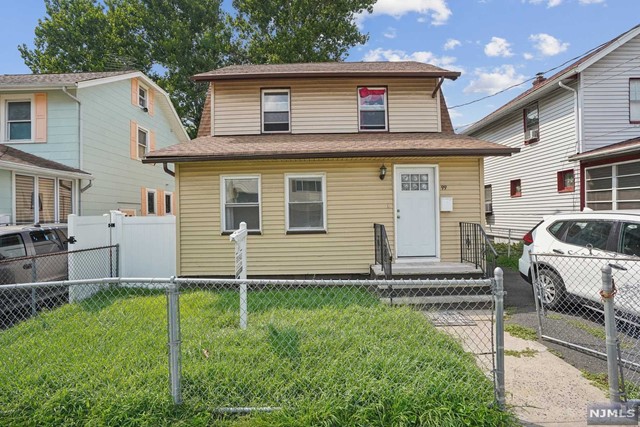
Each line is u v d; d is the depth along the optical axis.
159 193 17.27
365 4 23.00
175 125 18.95
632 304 4.41
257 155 7.86
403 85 9.99
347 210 8.51
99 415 2.75
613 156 10.04
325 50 22.62
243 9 23.61
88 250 6.98
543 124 13.40
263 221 8.50
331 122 9.91
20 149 11.54
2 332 4.53
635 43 11.51
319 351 3.55
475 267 7.29
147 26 24.00
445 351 3.62
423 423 2.62
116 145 13.80
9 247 6.31
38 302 6.52
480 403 2.80
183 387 3.01
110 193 13.41
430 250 8.52
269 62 22.39
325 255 8.49
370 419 2.68
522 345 4.50
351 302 6.05
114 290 7.59
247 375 3.15
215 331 4.43
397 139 9.06
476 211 8.47
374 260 8.44
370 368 3.10
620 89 11.50
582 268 5.47
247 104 9.98
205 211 8.49
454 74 9.70
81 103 11.84
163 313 5.24
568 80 11.85
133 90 15.00
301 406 2.78
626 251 4.97
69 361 3.55
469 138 9.15
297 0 22.11
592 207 11.11
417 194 8.55
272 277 8.50
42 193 10.79
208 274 8.46
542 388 3.36
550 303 6.00
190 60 23.81
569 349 4.36
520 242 14.46
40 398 2.92
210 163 8.49
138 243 8.49
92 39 23.95
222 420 2.76
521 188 14.91
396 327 4.48
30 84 11.12
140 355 3.62
